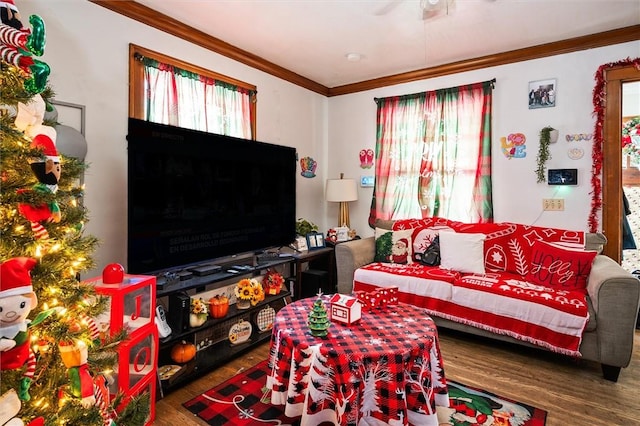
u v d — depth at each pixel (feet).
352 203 14.48
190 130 8.14
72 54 7.22
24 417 3.44
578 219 10.30
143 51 8.45
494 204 11.53
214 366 7.78
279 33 9.69
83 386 3.92
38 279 3.80
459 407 6.42
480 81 11.69
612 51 9.77
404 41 10.21
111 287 5.41
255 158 10.05
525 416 6.18
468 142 11.78
